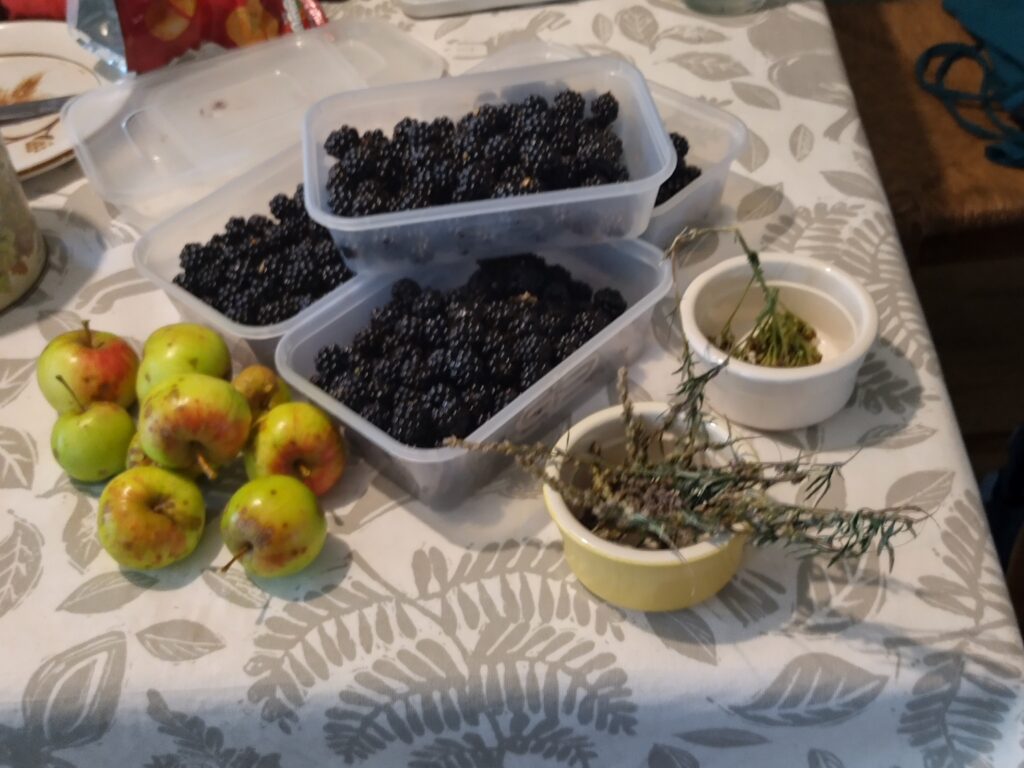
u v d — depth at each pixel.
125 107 0.97
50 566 0.61
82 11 1.00
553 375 0.63
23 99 1.01
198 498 0.60
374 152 0.75
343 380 0.65
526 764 0.58
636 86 0.80
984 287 1.50
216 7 1.01
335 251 0.75
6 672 0.56
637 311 0.67
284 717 0.55
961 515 0.59
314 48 1.04
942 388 0.67
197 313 0.73
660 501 0.52
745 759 0.57
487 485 0.64
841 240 0.80
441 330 0.66
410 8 1.09
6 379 0.74
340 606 0.58
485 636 0.56
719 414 0.66
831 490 0.61
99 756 0.58
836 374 0.61
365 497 0.64
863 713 0.53
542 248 0.76
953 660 0.52
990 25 1.22
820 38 1.02
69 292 0.81
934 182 1.12
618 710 0.54
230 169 0.90
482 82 0.83
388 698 0.54
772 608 0.55
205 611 0.58
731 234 0.81
